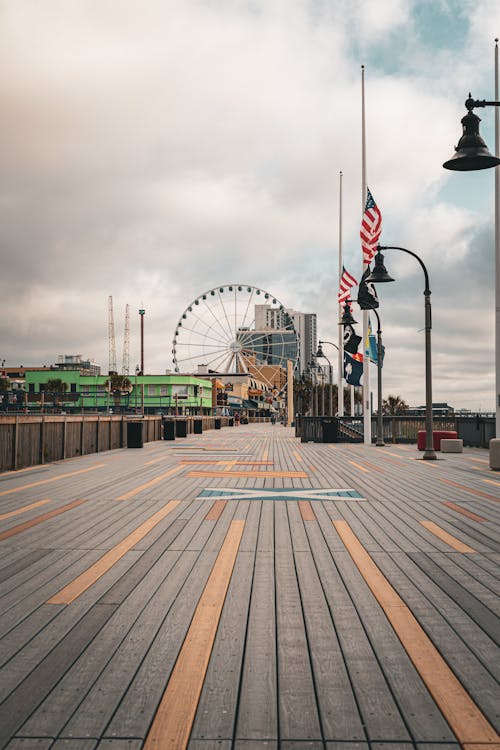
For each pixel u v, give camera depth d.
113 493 12.88
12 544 7.90
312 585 6.01
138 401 94.06
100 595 5.68
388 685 3.82
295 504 11.30
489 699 3.62
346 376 35.19
